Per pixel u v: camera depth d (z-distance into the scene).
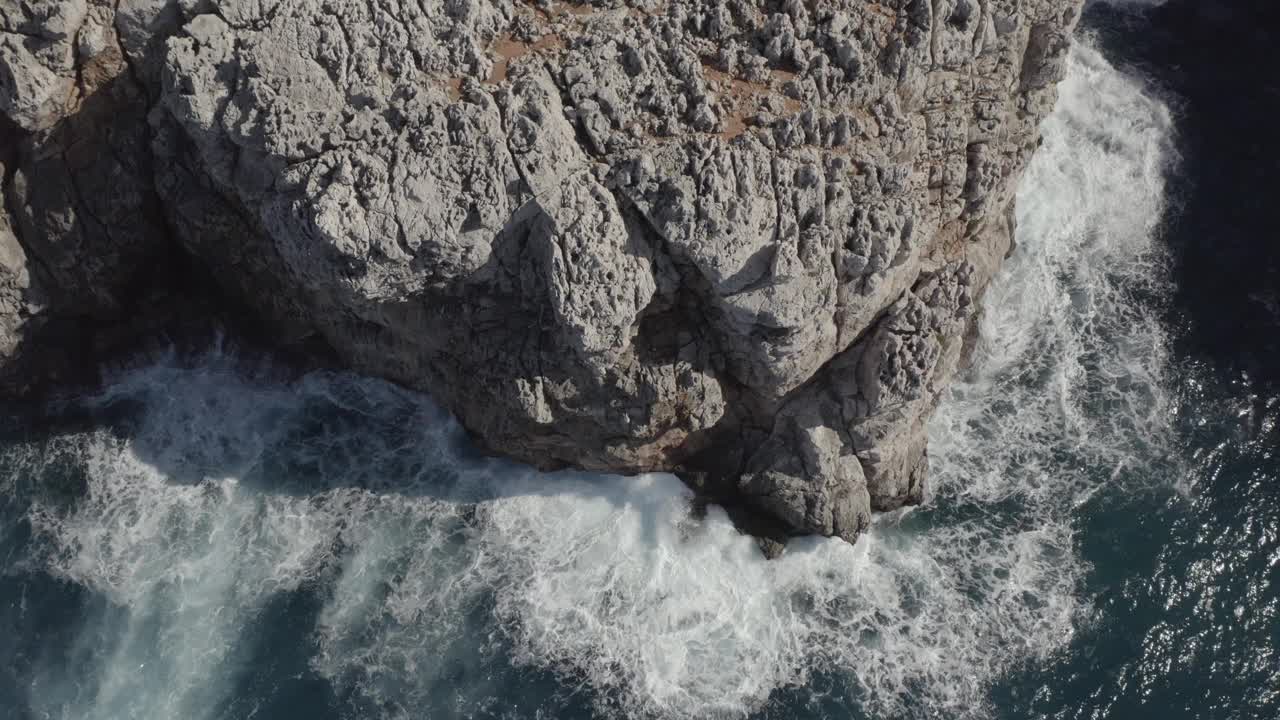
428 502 33.59
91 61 30.20
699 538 33.31
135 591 31.80
